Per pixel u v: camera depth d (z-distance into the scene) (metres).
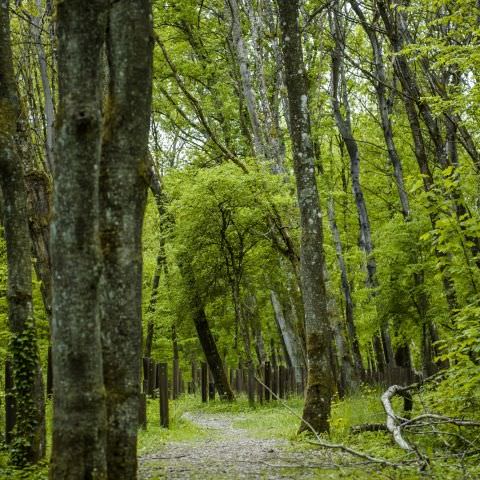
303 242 13.31
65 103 5.30
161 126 32.66
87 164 5.31
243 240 22.97
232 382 36.62
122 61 6.48
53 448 5.41
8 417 9.62
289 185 20.67
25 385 9.05
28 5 16.20
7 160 9.14
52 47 15.12
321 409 12.73
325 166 32.25
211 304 27.55
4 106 9.18
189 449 11.79
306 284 13.19
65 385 5.34
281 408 22.64
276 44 22.52
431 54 13.79
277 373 27.86
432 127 15.15
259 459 9.95
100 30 5.36
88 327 5.34
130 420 6.30
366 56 25.22
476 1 11.91
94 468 5.36
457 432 9.80
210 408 25.70
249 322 32.94
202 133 29.72
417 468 8.09
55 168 5.37
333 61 23.62
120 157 6.43
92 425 5.37
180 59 28.11
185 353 41.78
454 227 10.41
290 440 12.41
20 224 9.27
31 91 15.95
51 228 5.38
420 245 21.36
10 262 9.26
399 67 15.48
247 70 22.30
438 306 22.14
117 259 6.36
